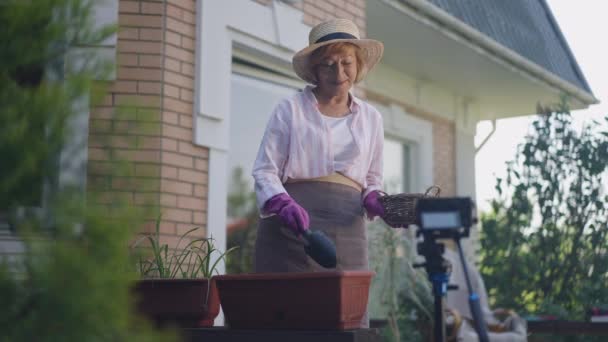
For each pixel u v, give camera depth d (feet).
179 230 14.47
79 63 5.40
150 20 14.70
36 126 4.98
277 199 8.95
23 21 5.15
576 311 21.65
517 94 30.91
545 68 29.19
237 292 8.36
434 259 7.06
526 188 23.35
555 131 23.45
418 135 29.09
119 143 5.55
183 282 8.95
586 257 22.75
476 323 6.36
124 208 4.90
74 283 4.46
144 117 5.35
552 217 23.12
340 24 9.73
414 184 28.94
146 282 8.93
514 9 30.86
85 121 5.23
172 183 14.46
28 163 4.78
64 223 4.68
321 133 9.46
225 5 15.98
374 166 10.16
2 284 4.64
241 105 17.66
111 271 4.74
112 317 4.62
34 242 4.66
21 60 5.16
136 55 14.52
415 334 18.94
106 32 5.44
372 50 9.96
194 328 8.57
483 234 24.30
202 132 15.16
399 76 28.48
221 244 15.37
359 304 8.27
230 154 17.47
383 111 27.45
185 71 15.12
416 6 22.40
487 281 23.50
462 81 29.53
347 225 9.48
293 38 17.72
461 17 24.90
